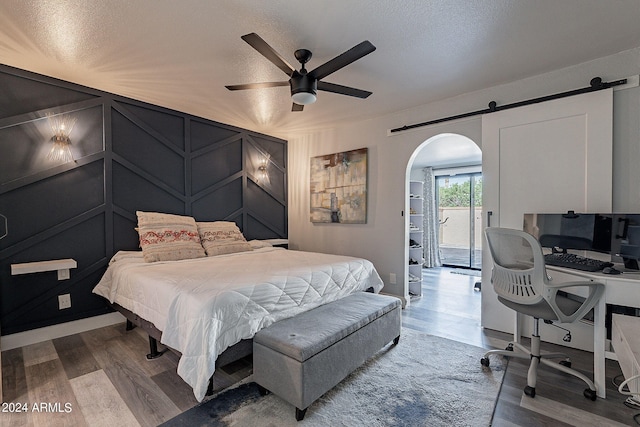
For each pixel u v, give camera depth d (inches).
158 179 133.3
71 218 109.3
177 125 140.3
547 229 98.6
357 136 159.6
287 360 65.2
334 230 170.6
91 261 114.1
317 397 66.8
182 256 117.8
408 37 82.8
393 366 86.6
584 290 76.0
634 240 80.0
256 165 176.6
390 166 146.8
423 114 135.3
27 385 76.5
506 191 111.2
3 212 96.5
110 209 118.6
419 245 170.4
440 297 161.0
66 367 85.3
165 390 74.5
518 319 96.2
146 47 87.0
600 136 93.6
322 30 79.2
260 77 106.8
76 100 110.5
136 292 90.3
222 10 71.2
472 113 120.4
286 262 113.7
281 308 82.3
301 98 86.4
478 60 95.8
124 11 71.2
